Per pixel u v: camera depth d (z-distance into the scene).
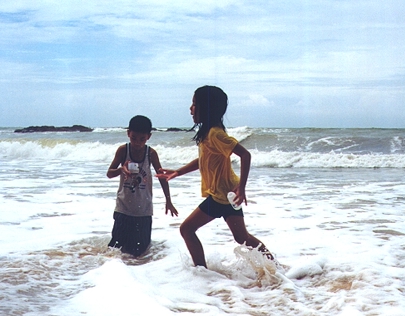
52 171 13.59
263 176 12.37
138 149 4.81
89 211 6.98
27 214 6.70
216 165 3.87
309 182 10.91
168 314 2.76
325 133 24.30
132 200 4.77
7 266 3.88
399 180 11.31
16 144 20.78
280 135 21.88
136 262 4.43
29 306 2.87
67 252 4.55
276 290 3.44
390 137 20.19
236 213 3.94
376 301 3.04
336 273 3.70
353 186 10.11
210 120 3.87
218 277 3.78
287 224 6.00
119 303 2.93
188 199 8.12
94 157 19.38
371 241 4.96
